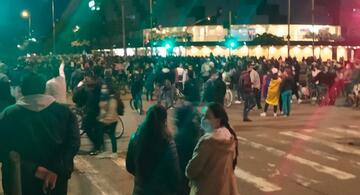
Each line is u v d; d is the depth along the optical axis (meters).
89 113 11.50
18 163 4.16
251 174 9.66
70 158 4.38
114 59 40.78
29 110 4.33
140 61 35.81
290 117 18.64
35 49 79.94
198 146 4.66
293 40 66.12
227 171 4.67
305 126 16.25
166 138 4.48
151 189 4.44
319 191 8.38
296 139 13.74
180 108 5.53
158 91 22.50
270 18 73.31
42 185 4.29
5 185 4.33
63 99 8.99
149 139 4.44
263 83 22.86
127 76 32.41
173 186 4.48
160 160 4.43
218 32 69.88
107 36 75.62
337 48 65.69
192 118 5.39
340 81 25.08
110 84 11.65
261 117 18.73
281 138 13.92
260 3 72.94
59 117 4.40
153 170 4.43
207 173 4.62
